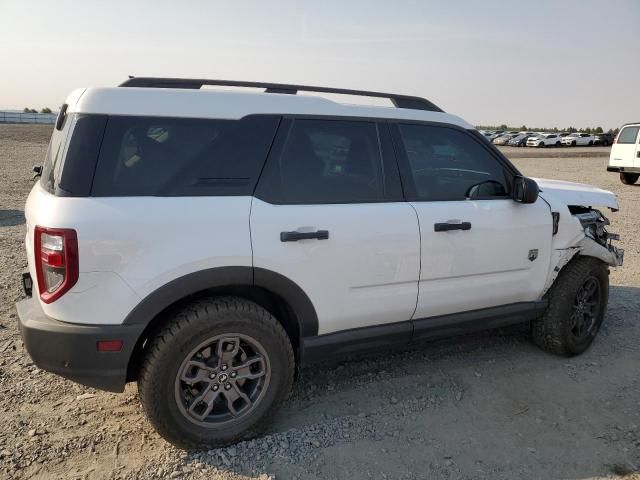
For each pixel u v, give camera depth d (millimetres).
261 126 3047
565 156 33562
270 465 2900
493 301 3875
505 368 4113
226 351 2945
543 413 3492
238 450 3004
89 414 3318
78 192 2648
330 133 3258
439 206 3543
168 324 2789
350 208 3225
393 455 3023
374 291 3330
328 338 3268
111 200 2674
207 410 2943
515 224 3818
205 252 2783
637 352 4438
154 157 2805
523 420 3410
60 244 2564
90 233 2576
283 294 3043
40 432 3107
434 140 3654
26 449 2947
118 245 2623
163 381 2764
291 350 3117
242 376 3014
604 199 4551
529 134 55094
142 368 2793
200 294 2975
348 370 4023
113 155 2719
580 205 4379
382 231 3275
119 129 2744
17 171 16562
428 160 3617
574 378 3975
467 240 3607
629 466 2967
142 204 2709
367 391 3727
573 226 4148
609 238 4723
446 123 3703
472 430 3287
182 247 2740
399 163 3469
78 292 2611
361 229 3207
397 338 3510
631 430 3305
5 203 10734
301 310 3125
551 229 4023
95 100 2744
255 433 3100
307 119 3188
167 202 2766
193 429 2920
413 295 3469
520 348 4477
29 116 66062
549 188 4520
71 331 2625
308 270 3070
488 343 4562
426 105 3754
